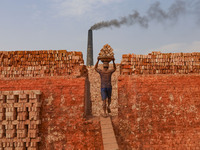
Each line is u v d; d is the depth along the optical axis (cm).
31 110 833
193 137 838
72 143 840
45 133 849
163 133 841
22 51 929
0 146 816
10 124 827
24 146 826
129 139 839
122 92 872
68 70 902
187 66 900
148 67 897
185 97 867
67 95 876
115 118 904
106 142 729
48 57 920
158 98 866
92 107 1409
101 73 873
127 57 901
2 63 923
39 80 894
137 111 857
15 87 891
